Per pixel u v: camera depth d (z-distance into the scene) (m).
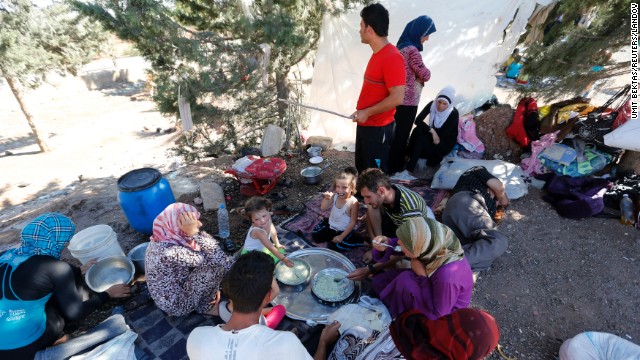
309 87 6.54
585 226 3.98
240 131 5.40
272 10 4.62
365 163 4.21
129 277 3.28
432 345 1.66
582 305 3.10
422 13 5.57
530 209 4.30
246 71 4.46
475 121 5.61
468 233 3.40
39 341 2.43
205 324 2.88
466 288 2.37
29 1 8.10
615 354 2.36
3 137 11.16
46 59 8.73
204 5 4.72
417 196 3.04
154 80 4.33
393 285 2.68
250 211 3.11
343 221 3.62
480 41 5.83
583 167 4.38
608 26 4.11
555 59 4.54
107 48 10.83
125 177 3.89
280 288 3.04
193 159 5.25
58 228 2.55
